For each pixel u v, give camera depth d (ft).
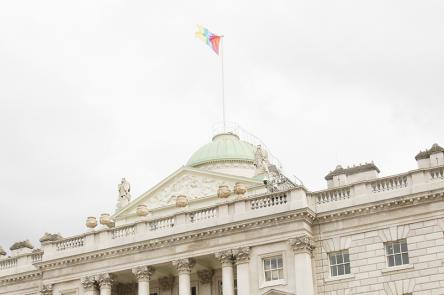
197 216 200.64
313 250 187.93
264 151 247.29
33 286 228.43
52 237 226.79
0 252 245.45
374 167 201.77
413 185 181.06
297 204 186.91
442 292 172.45
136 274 202.49
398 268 178.09
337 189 190.19
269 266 188.34
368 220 184.75
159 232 202.69
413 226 179.42
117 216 237.04
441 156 191.01
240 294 187.21
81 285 209.67
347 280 182.50
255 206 193.67
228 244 192.95
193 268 206.69
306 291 180.14
